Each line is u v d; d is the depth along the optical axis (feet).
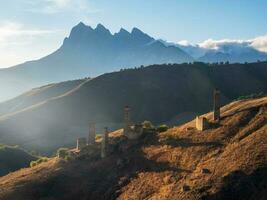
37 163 331.57
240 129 251.19
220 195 201.16
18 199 257.96
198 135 264.72
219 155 232.73
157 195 222.28
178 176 230.27
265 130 237.66
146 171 251.80
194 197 204.33
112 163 276.82
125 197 235.81
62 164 293.23
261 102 276.82
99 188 256.52
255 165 211.61
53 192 263.49
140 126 303.89
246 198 197.26
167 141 274.57
